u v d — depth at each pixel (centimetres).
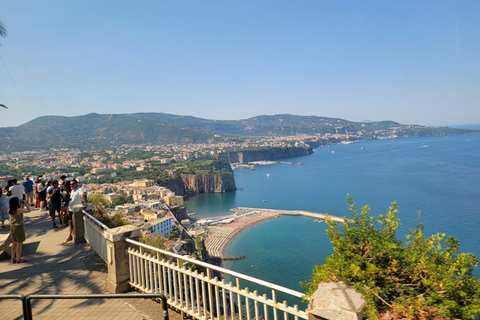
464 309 301
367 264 339
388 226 389
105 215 1321
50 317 586
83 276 792
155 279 624
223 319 487
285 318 391
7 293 704
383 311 313
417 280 343
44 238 1145
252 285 4100
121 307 616
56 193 1289
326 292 324
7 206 1373
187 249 4881
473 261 331
